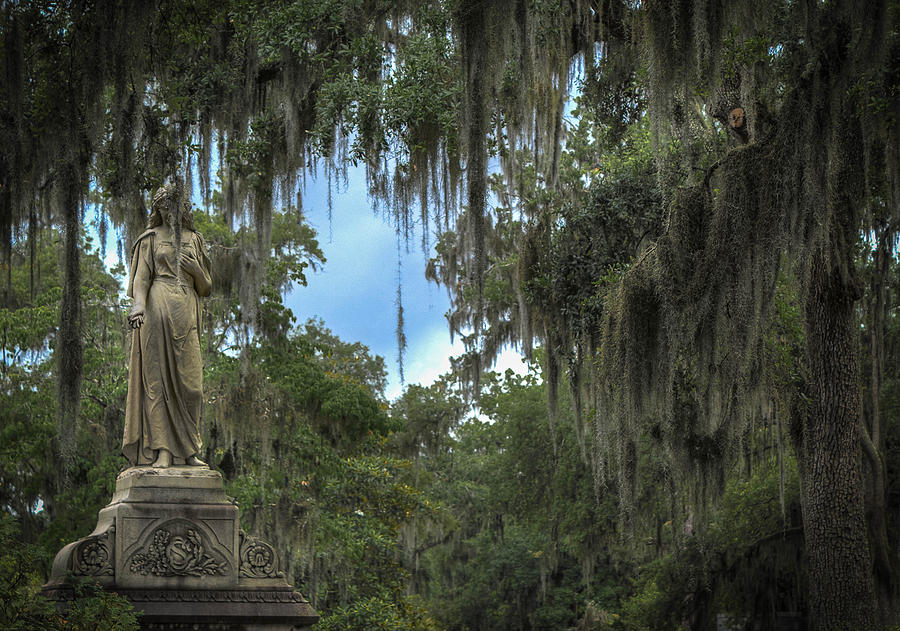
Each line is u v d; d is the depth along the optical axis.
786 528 26.25
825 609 20.06
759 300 15.38
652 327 17.12
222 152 16.80
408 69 15.88
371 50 16.14
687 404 20.34
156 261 11.91
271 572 11.36
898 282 25.91
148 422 11.57
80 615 9.41
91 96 12.34
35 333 23.47
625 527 18.20
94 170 15.11
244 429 23.64
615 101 20.84
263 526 24.78
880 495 23.03
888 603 22.66
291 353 26.70
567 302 22.34
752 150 15.39
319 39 16.75
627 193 22.50
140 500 11.13
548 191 24.50
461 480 50.31
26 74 12.92
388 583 29.50
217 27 16.03
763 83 15.88
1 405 23.53
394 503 30.19
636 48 16.77
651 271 17.12
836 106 13.82
